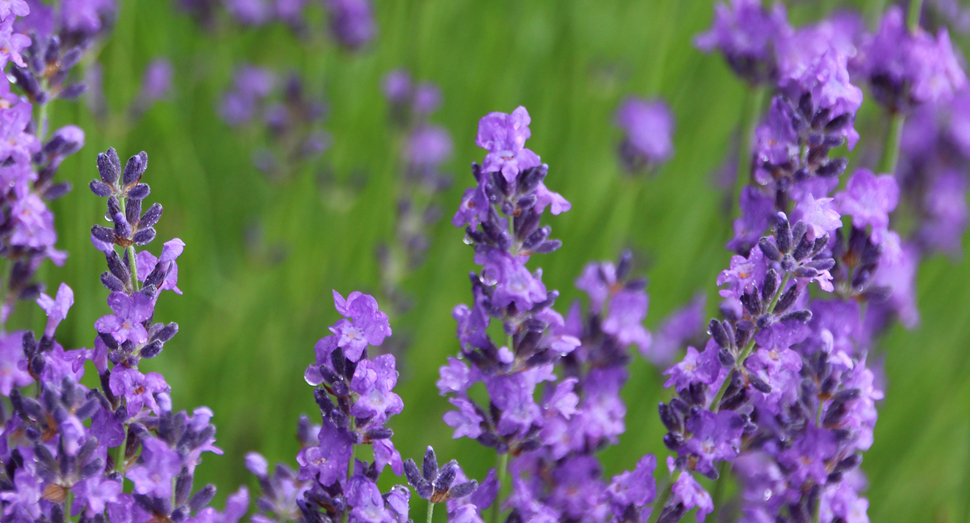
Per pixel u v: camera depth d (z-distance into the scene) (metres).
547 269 0.78
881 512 0.71
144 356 0.47
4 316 0.51
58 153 0.51
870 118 0.69
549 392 0.51
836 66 0.49
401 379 0.68
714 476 0.48
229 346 0.73
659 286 0.84
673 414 0.48
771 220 0.49
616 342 0.53
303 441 0.50
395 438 0.69
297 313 0.77
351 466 0.47
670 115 0.81
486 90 1.00
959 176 0.72
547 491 0.51
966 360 0.81
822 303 0.50
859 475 0.56
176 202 0.83
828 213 0.48
